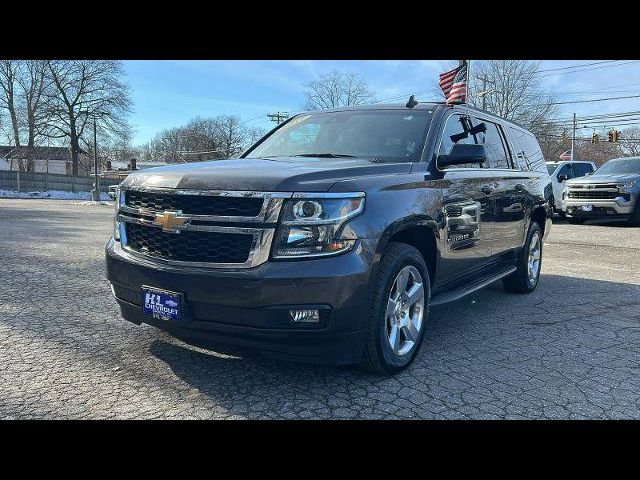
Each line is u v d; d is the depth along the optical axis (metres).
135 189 3.64
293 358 3.20
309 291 3.09
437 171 4.29
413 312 3.91
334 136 4.84
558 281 7.36
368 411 3.16
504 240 5.59
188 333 3.36
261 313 3.09
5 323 4.79
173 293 3.29
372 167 3.72
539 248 6.79
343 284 3.14
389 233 3.43
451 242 4.34
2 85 59.75
